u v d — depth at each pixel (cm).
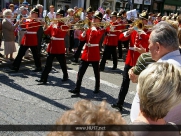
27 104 461
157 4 2606
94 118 94
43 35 906
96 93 559
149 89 136
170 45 220
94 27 528
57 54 592
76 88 530
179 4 2798
